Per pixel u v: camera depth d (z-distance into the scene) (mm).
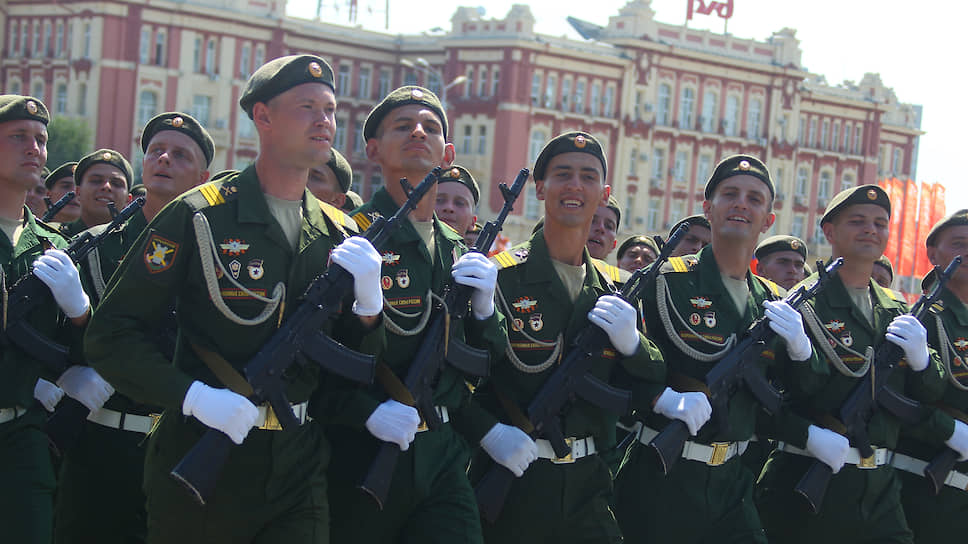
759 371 6492
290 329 4797
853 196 7148
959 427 7375
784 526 6988
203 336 4781
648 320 6527
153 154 6879
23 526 5512
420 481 5340
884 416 7094
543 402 5855
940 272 7578
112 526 6508
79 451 6426
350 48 57250
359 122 58094
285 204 4996
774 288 7051
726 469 6430
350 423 5227
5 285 5746
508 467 5723
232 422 4520
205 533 4766
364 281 4879
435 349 5426
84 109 51562
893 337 7039
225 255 4754
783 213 62719
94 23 51125
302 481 4906
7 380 5598
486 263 5559
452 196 7902
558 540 5980
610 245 8297
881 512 6980
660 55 57969
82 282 6418
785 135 62438
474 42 55188
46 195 10102
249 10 53969
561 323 6000
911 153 71312
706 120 60125
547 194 6066
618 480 6543
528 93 54375
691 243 9156
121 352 4625
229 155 53469
